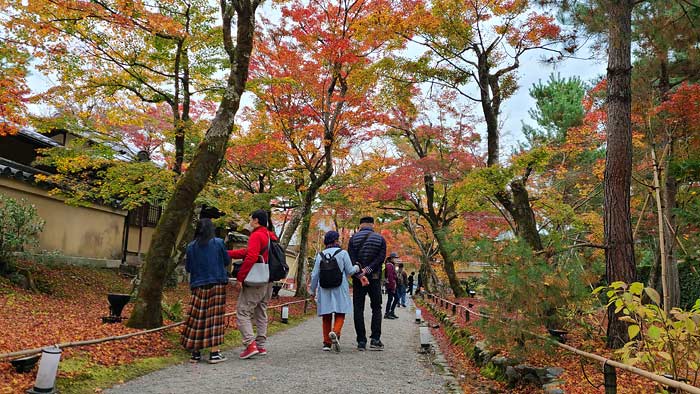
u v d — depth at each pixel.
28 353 4.25
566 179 12.42
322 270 7.14
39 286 10.05
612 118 6.43
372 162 16.98
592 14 6.78
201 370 5.32
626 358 3.86
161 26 9.27
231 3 7.46
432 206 19.61
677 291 8.44
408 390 4.95
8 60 8.90
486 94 10.59
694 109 7.84
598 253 8.89
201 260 5.89
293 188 17.02
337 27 12.20
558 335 5.86
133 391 4.31
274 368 5.60
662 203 8.23
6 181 11.11
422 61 11.16
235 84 7.17
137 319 6.53
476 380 5.86
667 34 8.19
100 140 10.75
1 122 9.53
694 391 2.87
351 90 13.49
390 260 15.09
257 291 6.27
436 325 12.95
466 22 10.38
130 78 10.80
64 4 8.52
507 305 5.49
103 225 14.90
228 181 15.16
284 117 13.51
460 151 16.70
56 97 9.91
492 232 16.66
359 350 7.40
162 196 10.23
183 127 10.26
